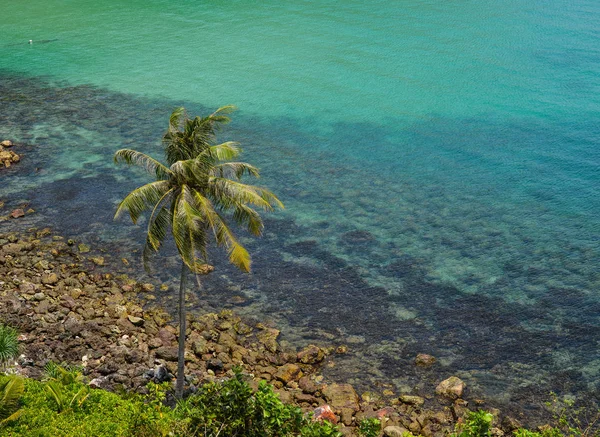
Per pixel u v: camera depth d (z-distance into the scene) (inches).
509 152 2315.5
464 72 3112.7
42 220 1839.3
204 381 1254.9
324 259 1695.4
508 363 1336.1
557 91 2859.3
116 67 3225.9
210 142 1079.0
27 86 2945.4
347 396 1226.0
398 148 2367.1
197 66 3248.0
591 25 3759.8
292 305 1521.9
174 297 1536.7
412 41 3580.2
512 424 1164.5
